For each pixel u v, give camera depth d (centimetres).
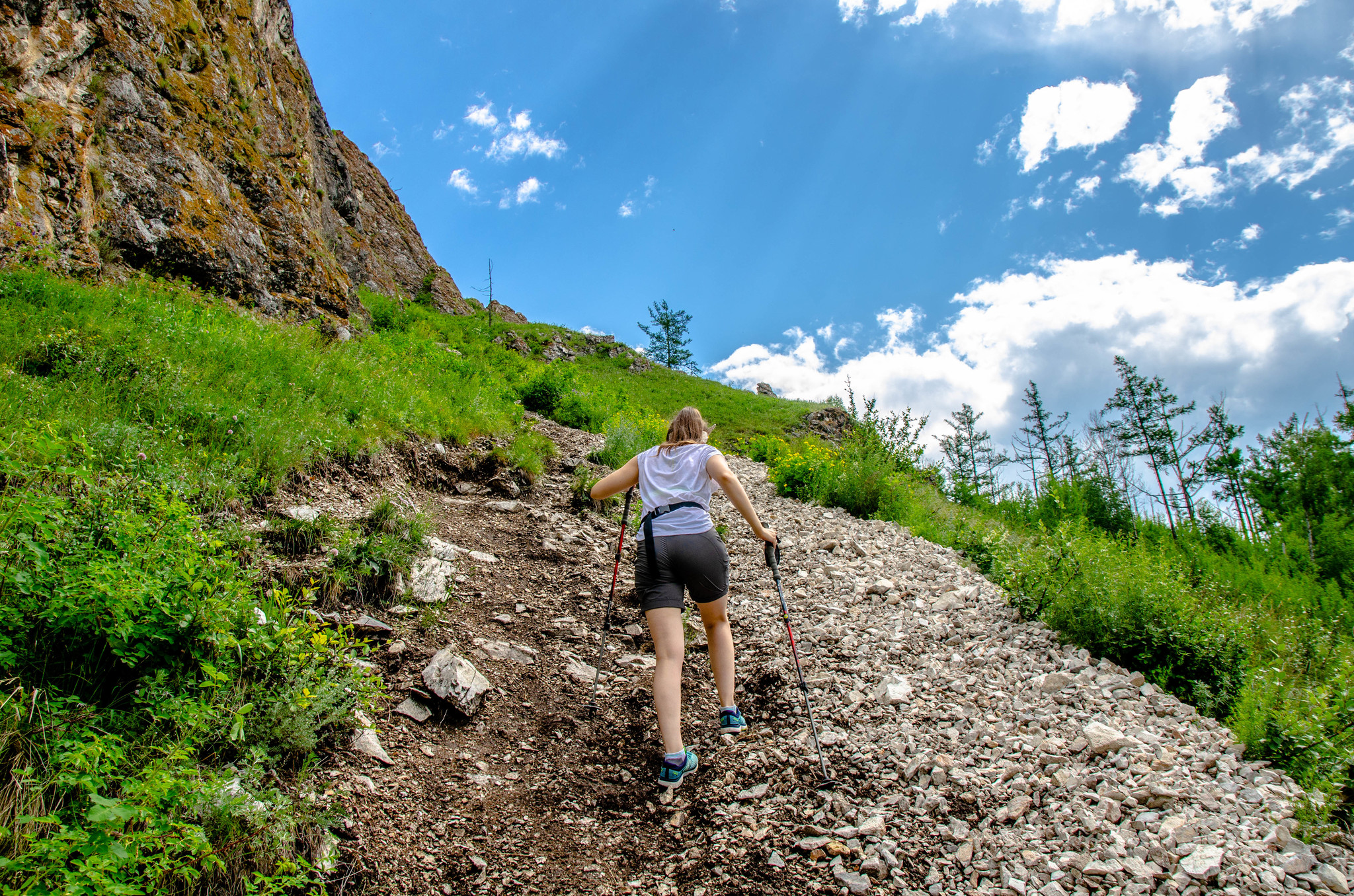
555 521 641
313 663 298
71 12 862
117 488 338
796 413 3634
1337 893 224
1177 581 464
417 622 405
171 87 1029
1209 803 268
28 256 670
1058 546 494
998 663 405
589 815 295
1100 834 256
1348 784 278
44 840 181
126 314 636
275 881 220
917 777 298
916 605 508
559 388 1266
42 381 454
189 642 268
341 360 805
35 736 219
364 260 2550
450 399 901
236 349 657
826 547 667
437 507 606
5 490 309
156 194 923
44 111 775
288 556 409
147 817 190
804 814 280
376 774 285
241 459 463
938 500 1072
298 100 1741
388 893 233
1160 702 357
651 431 1172
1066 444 3400
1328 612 866
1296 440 1683
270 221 1153
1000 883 240
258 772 243
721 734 345
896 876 246
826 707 356
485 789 300
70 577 249
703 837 277
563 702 377
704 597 322
